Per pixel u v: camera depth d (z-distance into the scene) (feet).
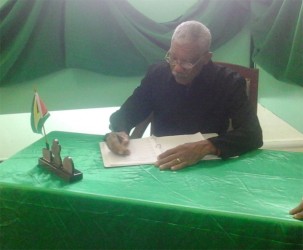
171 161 3.84
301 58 7.27
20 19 7.80
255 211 2.92
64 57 8.26
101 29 8.07
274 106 9.12
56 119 8.68
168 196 3.19
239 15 8.54
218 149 4.05
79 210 3.29
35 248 3.59
